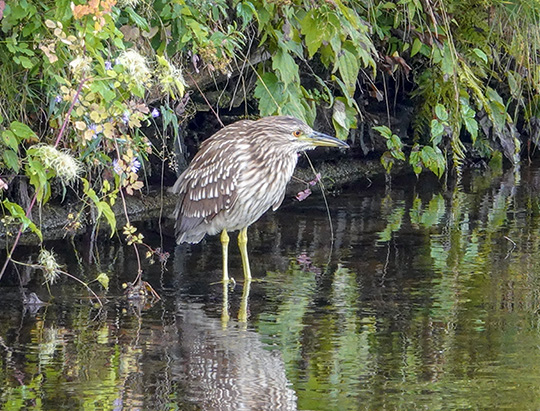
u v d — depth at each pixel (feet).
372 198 52.54
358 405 23.58
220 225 38.37
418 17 48.26
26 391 24.48
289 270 37.63
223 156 38.09
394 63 49.16
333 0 37.91
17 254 39.70
